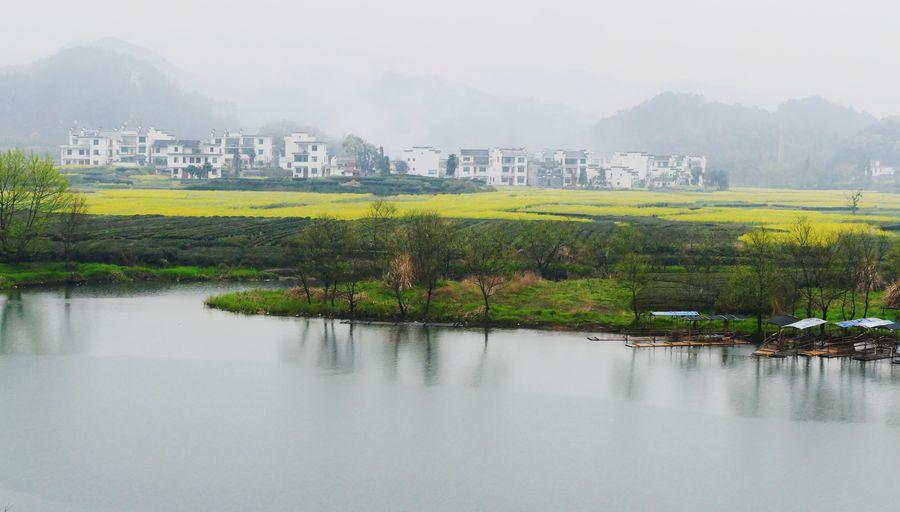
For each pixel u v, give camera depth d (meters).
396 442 50.53
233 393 59.25
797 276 83.31
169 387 60.41
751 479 45.88
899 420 54.88
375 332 77.31
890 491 44.47
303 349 70.81
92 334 75.25
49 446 49.16
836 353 70.75
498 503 42.88
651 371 65.62
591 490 44.41
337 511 41.88
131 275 105.50
